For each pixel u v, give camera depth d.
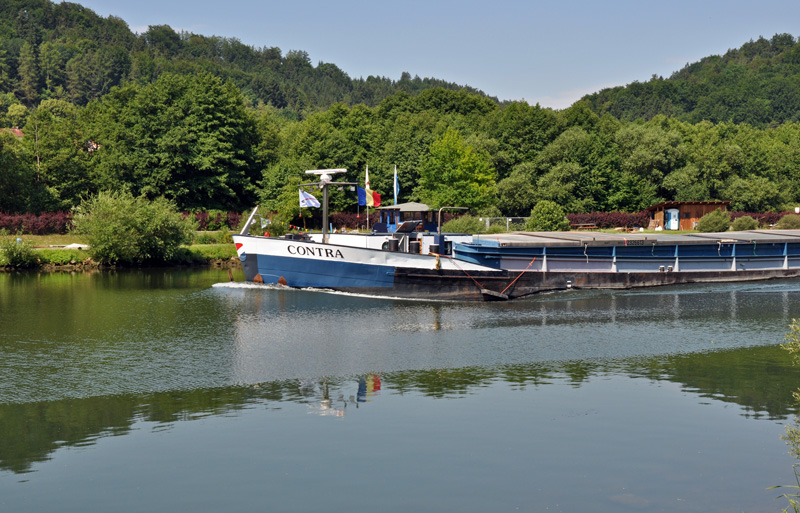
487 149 111.19
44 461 16.09
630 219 93.69
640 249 45.66
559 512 13.68
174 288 43.78
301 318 33.72
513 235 48.53
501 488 14.68
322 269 41.00
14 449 16.78
